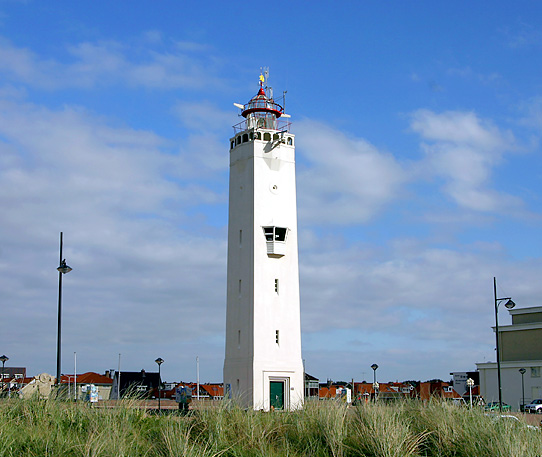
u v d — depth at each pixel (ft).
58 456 59.21
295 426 80.79
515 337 280.10
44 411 73.31
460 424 78.59
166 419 77.61
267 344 201.46
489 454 69.77
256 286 204.44
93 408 76.64
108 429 64.54
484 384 281.33
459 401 94.12
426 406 85.66
